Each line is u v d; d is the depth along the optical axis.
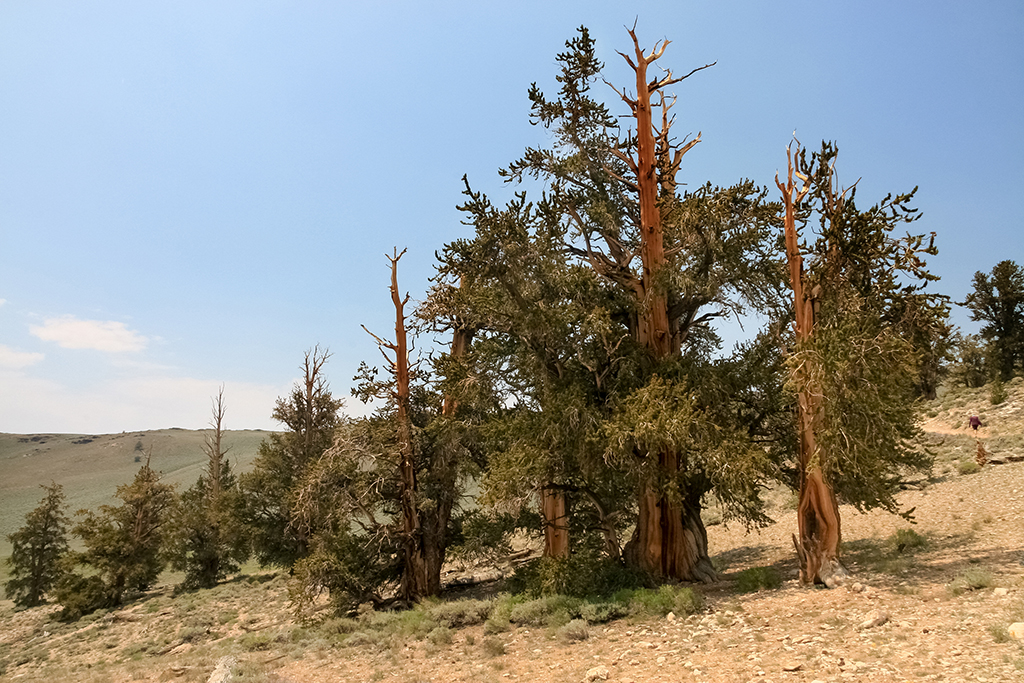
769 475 16.41
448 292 23.27
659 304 18.75
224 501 41.31
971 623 8.96
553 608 15.11
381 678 11.99
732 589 15.50
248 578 41.09
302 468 39.44
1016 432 30.98
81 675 19.02
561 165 20.38
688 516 18.17
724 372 17.31
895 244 13.95
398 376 23.59
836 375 12.84
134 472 131.25
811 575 14.06
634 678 9.30
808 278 14.95
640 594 14.86
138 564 39.31
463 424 21.11
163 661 18.38
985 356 48.44
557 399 16.95
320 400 42.66
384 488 22.97
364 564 22.86
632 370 17.70
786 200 15.38
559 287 18.73
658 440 14.76
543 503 20.67
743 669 8.75
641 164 19.22
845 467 13.32
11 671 24.58
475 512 21.89
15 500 113.50
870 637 9.31
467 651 13.13
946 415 41.06
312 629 19.75
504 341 19.95
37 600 46.75
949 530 17.97
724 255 17.97
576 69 20.03
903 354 12.88
